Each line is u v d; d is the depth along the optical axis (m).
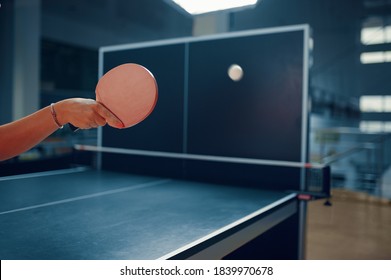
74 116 0.66
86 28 10.13
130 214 1.78
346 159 8.90
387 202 6.50
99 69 3.45
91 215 1.75
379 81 13.87
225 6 2.49
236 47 2.73
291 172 2.52
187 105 2.93
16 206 1.92
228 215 1.78
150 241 1.37
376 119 14.15
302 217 2.59
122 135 3.25
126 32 11.37
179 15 12.80
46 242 1.35
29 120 0.64
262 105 2.64
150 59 3.12
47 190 2.37
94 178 2.88
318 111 10.38
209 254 1.41
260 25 8.99
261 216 1.83
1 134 0.63
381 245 4.29
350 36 12.77
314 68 11.98
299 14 10.89
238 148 2.72
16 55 8.20
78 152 3.51
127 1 11.22
